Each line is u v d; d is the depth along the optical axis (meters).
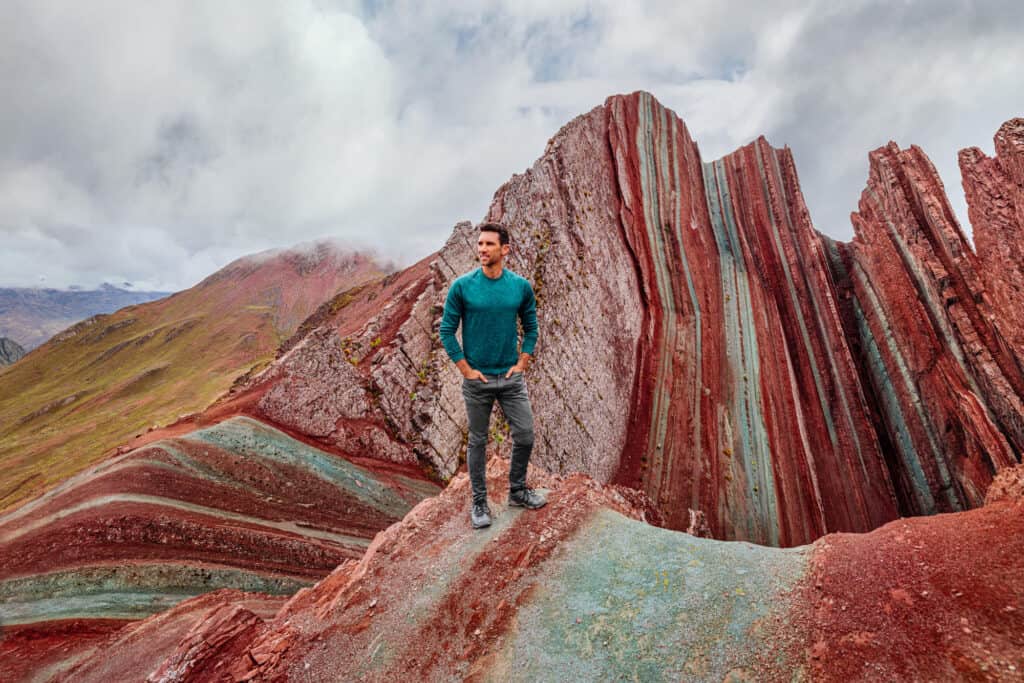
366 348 23.17
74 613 9.84
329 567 13.62
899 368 38.03
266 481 15.59
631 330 39.62
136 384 118.50
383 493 18.06
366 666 4.41
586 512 5.62
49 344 176.38
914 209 40.22
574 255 32.22
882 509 34.06
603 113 45.38
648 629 3.94
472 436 5.60
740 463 34.22
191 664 4.50
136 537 11.62
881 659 3.06
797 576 3.95
